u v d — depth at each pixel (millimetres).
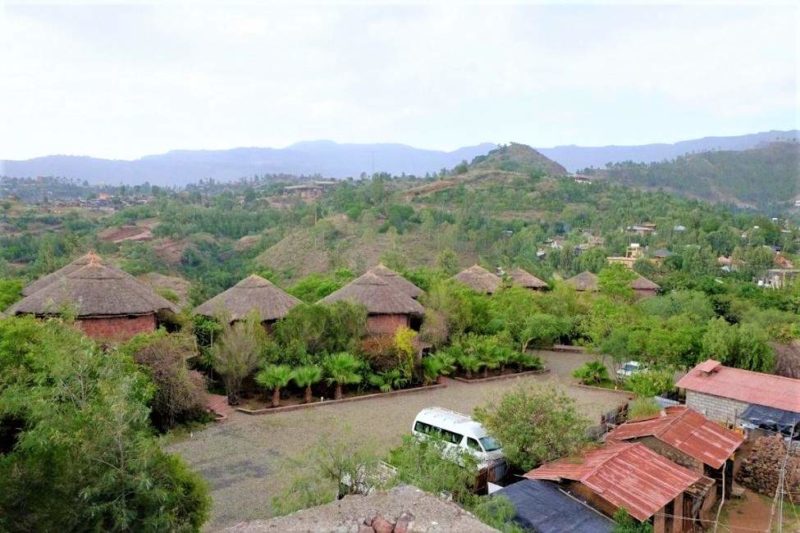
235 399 23047
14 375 13656
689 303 41062
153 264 78625
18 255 73812
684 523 14500
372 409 23281
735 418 19828
